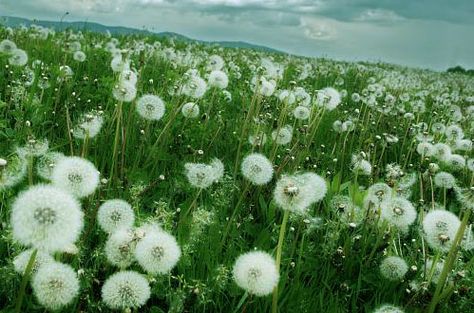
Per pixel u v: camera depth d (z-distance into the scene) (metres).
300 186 2.95
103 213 3.02
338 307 3.46
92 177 2.94
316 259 3.83
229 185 4.59
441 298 3.41
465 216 3.24
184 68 9.70
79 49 9.72
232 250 3.70
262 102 7.08
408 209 3.84
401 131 8.29
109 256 2.76
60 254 2.77
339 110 9.52
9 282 2.87
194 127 5.93
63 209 2.19
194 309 3.09
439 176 4.98
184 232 3.67
